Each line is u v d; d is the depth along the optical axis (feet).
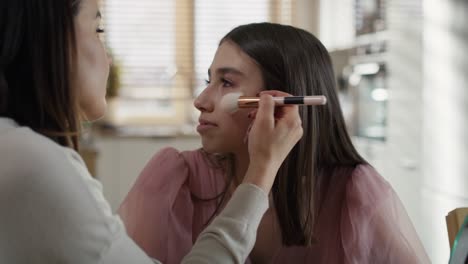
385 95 8.72
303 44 3.05
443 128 7.02
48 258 1.78
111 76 12.35
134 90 13.17
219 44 3.10
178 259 3.13
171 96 13.34
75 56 2.10
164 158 3.41
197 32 13.16
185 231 3.22
